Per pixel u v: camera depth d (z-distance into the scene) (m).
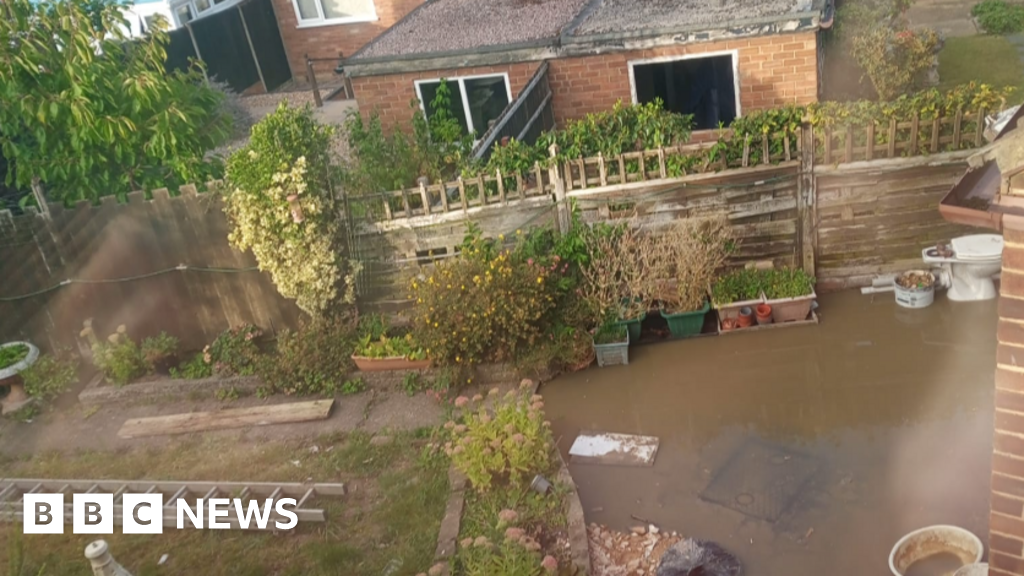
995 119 8.41
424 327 9.04
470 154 10.05
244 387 9.62
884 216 9.12
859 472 7.11
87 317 10.37
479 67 12.44
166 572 7.16
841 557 6.32
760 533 6.67
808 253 9.36
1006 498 4.49
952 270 8.91
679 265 9.11
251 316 10.17
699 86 11.95
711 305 9.27
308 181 8.96
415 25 13.95
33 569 7.38
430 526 7.20
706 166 9.08
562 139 9.32
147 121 10.07
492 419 8.05
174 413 9.50
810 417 7.88
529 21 13.02
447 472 7.78
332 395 9.28
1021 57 14.36
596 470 7.68
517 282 8.80
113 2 10.58
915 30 15.22
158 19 10.45
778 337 9.03
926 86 13.59
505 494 7.34
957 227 9.09
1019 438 4.29
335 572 6.88
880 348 8.60
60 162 9.97
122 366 9.90
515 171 9.26
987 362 8.14
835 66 13.66
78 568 7.34
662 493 7.28
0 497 8.30
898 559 5.92
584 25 12.23
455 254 9.60
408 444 8.34
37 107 9.54
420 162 9.94
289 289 9.48
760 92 11.65
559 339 9.03
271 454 8.53
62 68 9.68
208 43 17.36
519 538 6.34
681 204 9.24
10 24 9.31
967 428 7.38
